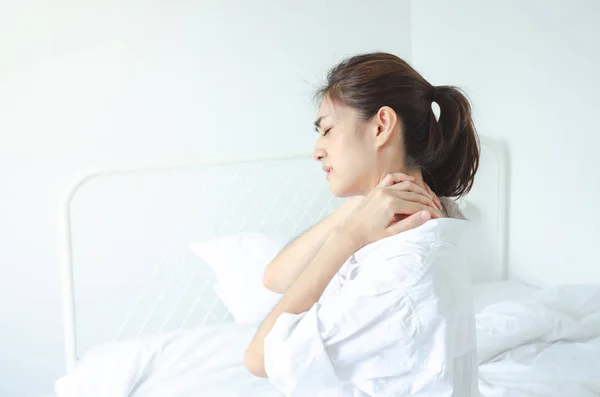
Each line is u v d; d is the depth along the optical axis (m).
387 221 0.90
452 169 1.00
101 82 2.33
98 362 1.72
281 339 0.85
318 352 0.83
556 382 1.57
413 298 0.83
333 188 0.98
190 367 1.71
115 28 2.33
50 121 2.28
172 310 2.42
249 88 2.53
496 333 1.73
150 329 2.45
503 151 2.38
